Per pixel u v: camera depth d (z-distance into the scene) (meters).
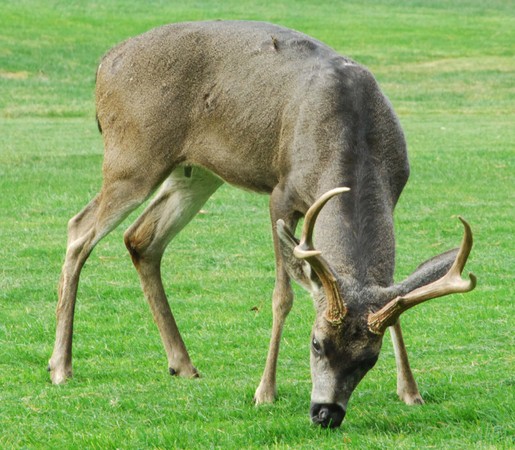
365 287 13.27
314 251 12.47
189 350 18.66
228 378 16.94
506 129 48.03
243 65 16.59
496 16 100.75
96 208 17.77
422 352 18.12
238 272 24.39
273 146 16.14
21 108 56.34
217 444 13.49
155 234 17.94
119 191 17.45
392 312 12.70
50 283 23.33
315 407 13.20
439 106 58.50
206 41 17.05
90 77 67.06
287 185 15.61
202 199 18.20
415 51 78.81
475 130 47.72
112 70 17.67
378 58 75.69
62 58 71.62
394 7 105.00
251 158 16.47
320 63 15.98
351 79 15.60
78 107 57.44
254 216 30.41
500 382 15.85
